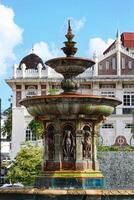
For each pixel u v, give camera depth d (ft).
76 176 51.60
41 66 237.86
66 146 52.85
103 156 116.37
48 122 53.93
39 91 235.81
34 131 205.05
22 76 236.02
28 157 140.56
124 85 237.04
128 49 274.98
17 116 235.40
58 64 54.95
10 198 50.08
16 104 236.84
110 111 54.29
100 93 236.02
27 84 236.63
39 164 139.85
